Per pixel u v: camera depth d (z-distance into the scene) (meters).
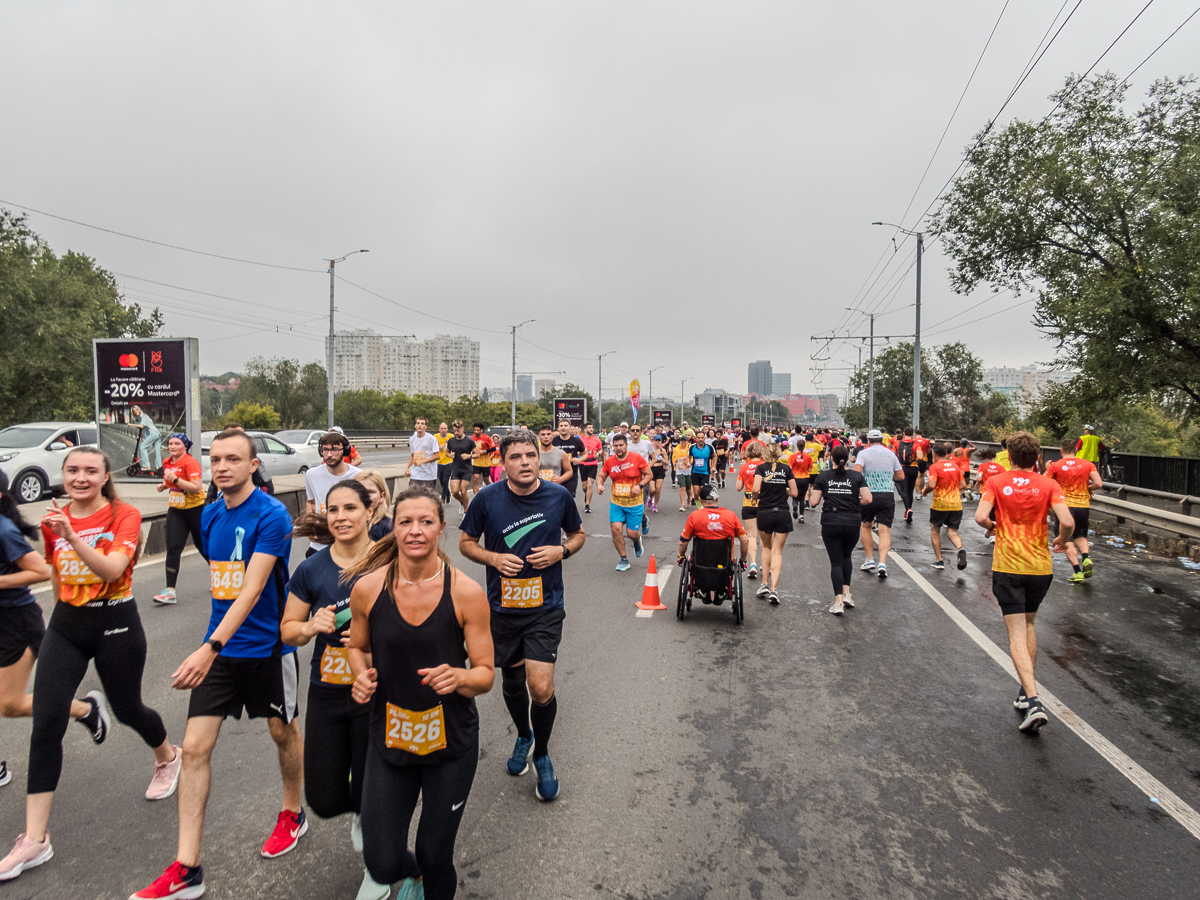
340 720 3.01
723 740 4.55
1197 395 19.25
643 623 7.36
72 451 3.43
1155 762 4.30
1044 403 24.16
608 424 132.62
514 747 4.39
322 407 70.94
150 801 3.74
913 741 4.56
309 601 3.04
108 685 3.51
